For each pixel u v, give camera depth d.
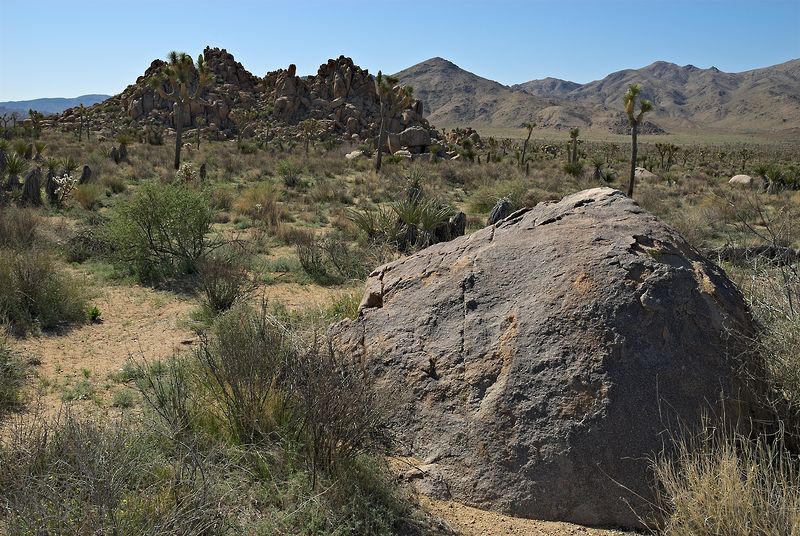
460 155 53.69
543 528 4.09
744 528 3.40
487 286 5.29
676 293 4.66
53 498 3.37
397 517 4.03
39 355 7.36
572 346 4.52
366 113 77.94
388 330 5.46
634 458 4.16
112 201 20.66
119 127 71.19
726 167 65.31
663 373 4.37
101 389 6.39
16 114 70.62
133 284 10.98
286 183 30.97
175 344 7.94
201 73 35.00
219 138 70.19
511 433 4.38
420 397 4.89
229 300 9.35
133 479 3.90
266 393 4.81
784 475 3.86
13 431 4.36
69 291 9.20
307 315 8.16
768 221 7.94
